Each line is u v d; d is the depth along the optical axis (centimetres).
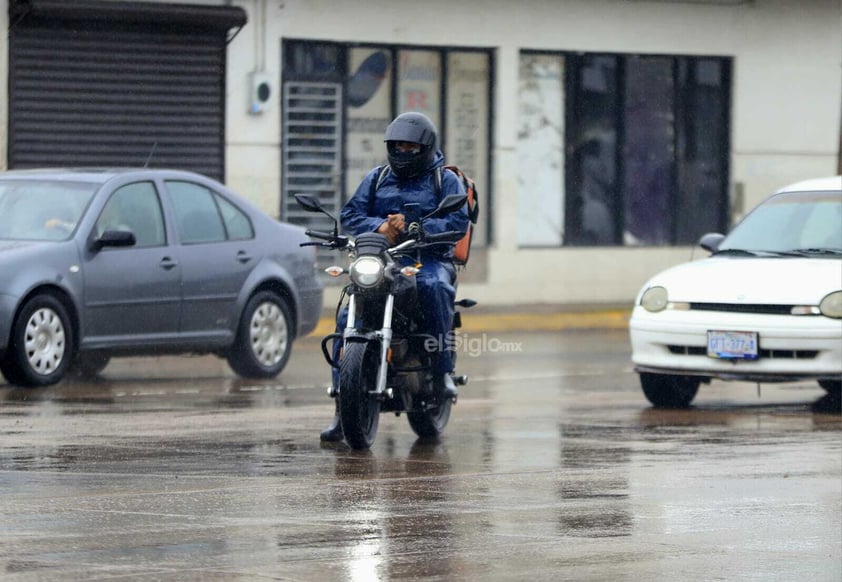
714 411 3472
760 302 3384
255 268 4106
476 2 6500
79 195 3847
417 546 1941
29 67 5844
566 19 6669
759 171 7050
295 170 6312
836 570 1856
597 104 6794
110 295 3791
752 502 2284
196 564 1820
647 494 2339
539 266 6669
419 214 2794
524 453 2753
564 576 1794
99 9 5838
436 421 2934
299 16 6228
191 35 6069
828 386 3556
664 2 6831
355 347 2683
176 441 2838
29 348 3647
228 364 4275
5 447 2733
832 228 3662
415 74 6475
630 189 6881
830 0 7100
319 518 2111
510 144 6581
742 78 7000
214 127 6134
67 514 2116
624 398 3747
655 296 3516
